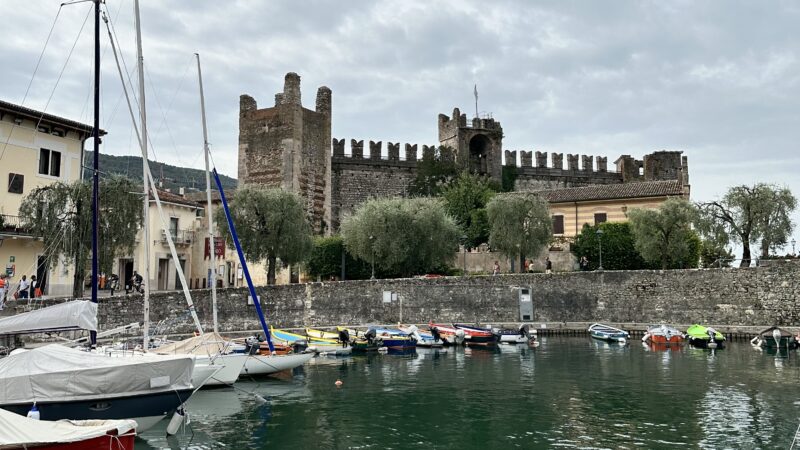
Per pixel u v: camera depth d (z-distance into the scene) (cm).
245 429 2336
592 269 6538
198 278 7156
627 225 6525
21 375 1870
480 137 8850
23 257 4628
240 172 7525
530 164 9194
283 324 5062
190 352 2947
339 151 8019
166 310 4478
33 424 1527
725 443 2153
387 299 5409
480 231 7050
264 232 5506
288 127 7200
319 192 7531
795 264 5181
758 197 5531
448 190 7725
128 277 6481
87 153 5441
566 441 2192
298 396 2908
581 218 7350
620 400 2831
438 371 3628
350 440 2208
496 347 4819
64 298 3850
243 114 7550
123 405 1995
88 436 1540
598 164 9644
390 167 8219
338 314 5272
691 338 4784
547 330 5594
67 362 1942
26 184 4712
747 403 2750
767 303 5244
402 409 2662
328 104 7781
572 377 3416
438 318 5497
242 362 3053
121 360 2042
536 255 6200
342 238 6394
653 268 6281
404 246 5862
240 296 4884
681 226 5900
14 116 4628
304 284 5191
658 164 9519
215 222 6700
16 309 3575
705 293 5441
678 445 2134
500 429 2350
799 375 3434
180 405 2123
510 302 5638
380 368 3747
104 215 3962
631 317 5622
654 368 3716
